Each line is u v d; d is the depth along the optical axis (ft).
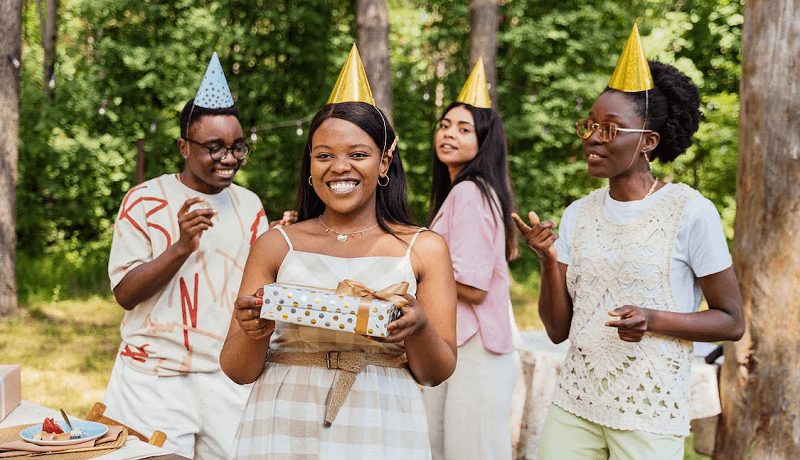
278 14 38.29
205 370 8.96
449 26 41.16
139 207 8.97
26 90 35.17
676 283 7.28
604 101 7.58
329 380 5.99
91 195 37.65
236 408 9.13
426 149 41.78
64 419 7.07
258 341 5.98
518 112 41.04
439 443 10.53
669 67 7.72
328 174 6.03
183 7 38.22
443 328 6.07
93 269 34.73
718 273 7.14
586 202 8.05
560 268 8.05
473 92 10.80
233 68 39.29
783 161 10.59
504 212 10.59
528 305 31.27
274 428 6.00
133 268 8.75
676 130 7.64
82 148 35.68
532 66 40.34
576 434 7.66
